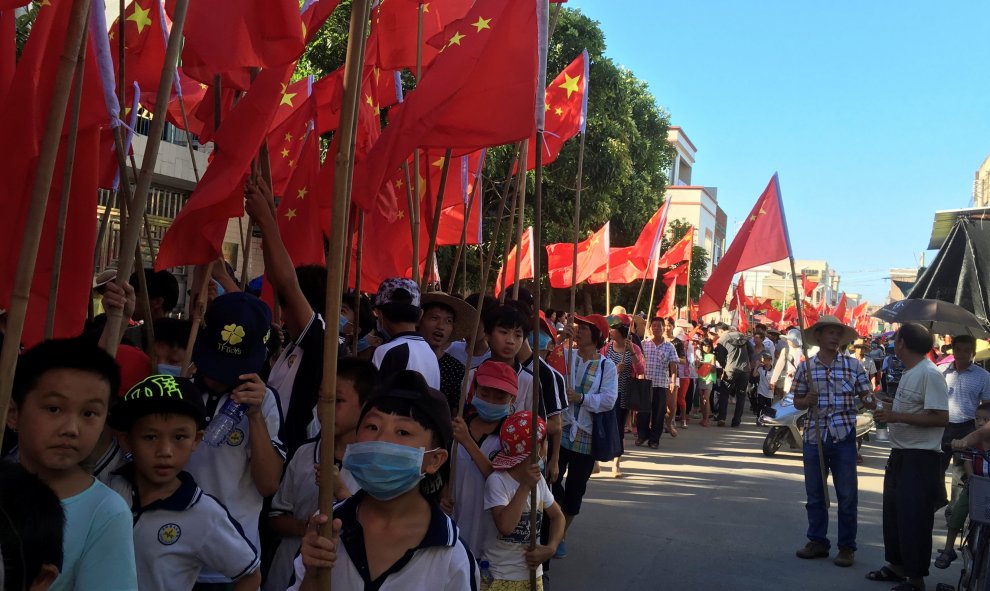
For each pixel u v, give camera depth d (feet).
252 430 10.80
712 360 63.10
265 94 12.22
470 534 14.42
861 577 23.54
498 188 58.90
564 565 23.45
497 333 16.49
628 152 74.90
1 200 11.47
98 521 7.79
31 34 11.64
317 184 16.03
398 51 20.03
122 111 13.52
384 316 15.99
